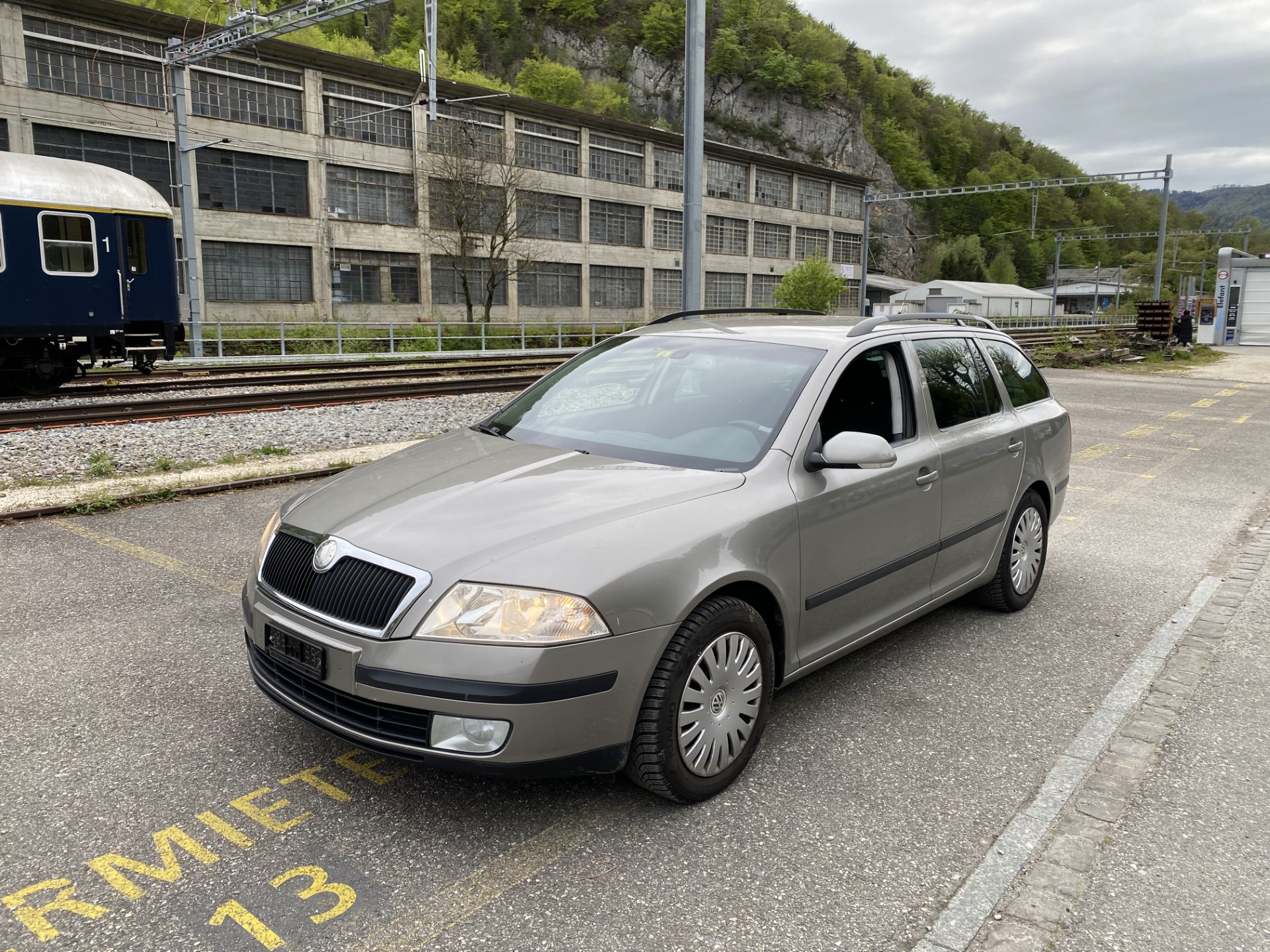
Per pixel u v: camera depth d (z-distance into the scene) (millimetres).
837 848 2852
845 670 4309
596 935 2428
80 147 31984
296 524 3205
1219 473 9562
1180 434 12516
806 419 3596
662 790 2980
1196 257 126812
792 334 4172
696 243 12188
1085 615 5121
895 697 3992
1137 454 10797
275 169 37312
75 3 30750
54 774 3182
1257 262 36438
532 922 2475
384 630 2725
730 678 3119
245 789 3113
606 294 52625
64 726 3533
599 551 2816
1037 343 33281
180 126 21547
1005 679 4211
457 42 103750
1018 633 4832
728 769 3164
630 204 53125
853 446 3383
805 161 113312
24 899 2514
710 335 4324
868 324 4207
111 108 32250
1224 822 3027
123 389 15906
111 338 15547
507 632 2648
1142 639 4746
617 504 3062
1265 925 2518
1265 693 4082
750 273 62344
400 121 41250
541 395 4340
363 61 38406
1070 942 2436
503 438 3928
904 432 4113
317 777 3207
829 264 53219
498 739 2670
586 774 2834
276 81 36844
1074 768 3381
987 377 4910
